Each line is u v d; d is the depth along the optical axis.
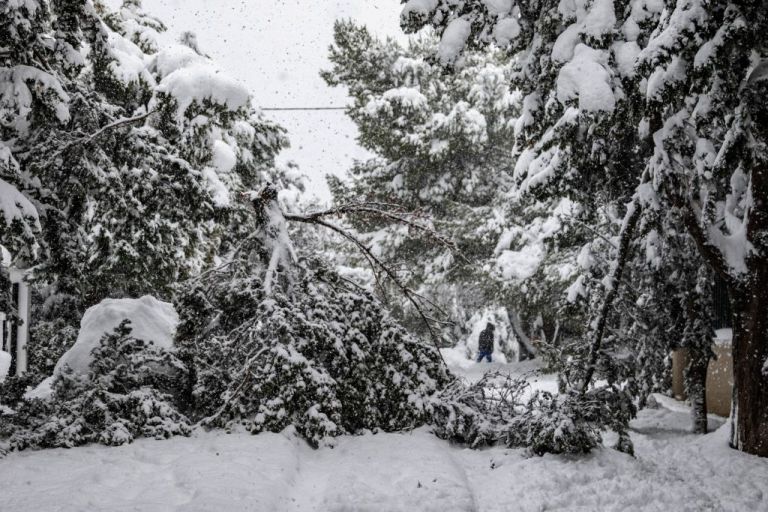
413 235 11.12
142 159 11.67
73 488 6.02
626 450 8.94
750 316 9.34
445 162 31.06
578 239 14.72
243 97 11.24
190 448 7.68
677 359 15.73
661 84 8.07
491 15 9.89
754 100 8.77
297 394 8.62
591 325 10.89
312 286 9.70
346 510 6.02
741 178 10.11
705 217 9.43
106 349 9.05
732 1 7.65
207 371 9.37
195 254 17.42
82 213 11.80
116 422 8.12
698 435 11.27
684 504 6.77
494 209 26.39
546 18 9.38
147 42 19.31
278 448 7.63
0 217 8.70
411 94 29.98
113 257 14.62
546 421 8.35
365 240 29.98
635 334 11.78
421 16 10.29
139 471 6.80
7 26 9.33
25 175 10.36
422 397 9.36
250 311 9.88
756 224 9.31
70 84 11.28
